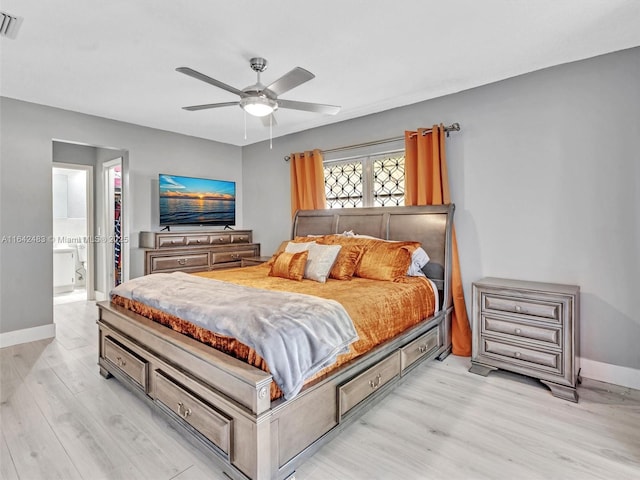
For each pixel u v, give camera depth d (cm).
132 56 256
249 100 242
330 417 183
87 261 540
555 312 247
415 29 222
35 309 360
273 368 153
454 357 324
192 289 235
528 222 298
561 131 280
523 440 197
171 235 436
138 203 444
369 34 228
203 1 192
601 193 264
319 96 338
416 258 316
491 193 317
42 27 217
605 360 266
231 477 158
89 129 396
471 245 330
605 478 167
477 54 257
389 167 387
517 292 263
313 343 169
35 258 360
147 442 193
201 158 506
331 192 442
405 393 252
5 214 342
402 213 354
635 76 250
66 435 199
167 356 202
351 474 171
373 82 306
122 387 256
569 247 279
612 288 262
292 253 328
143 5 195
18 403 233
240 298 204
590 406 233
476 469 174
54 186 615
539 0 194
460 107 332
